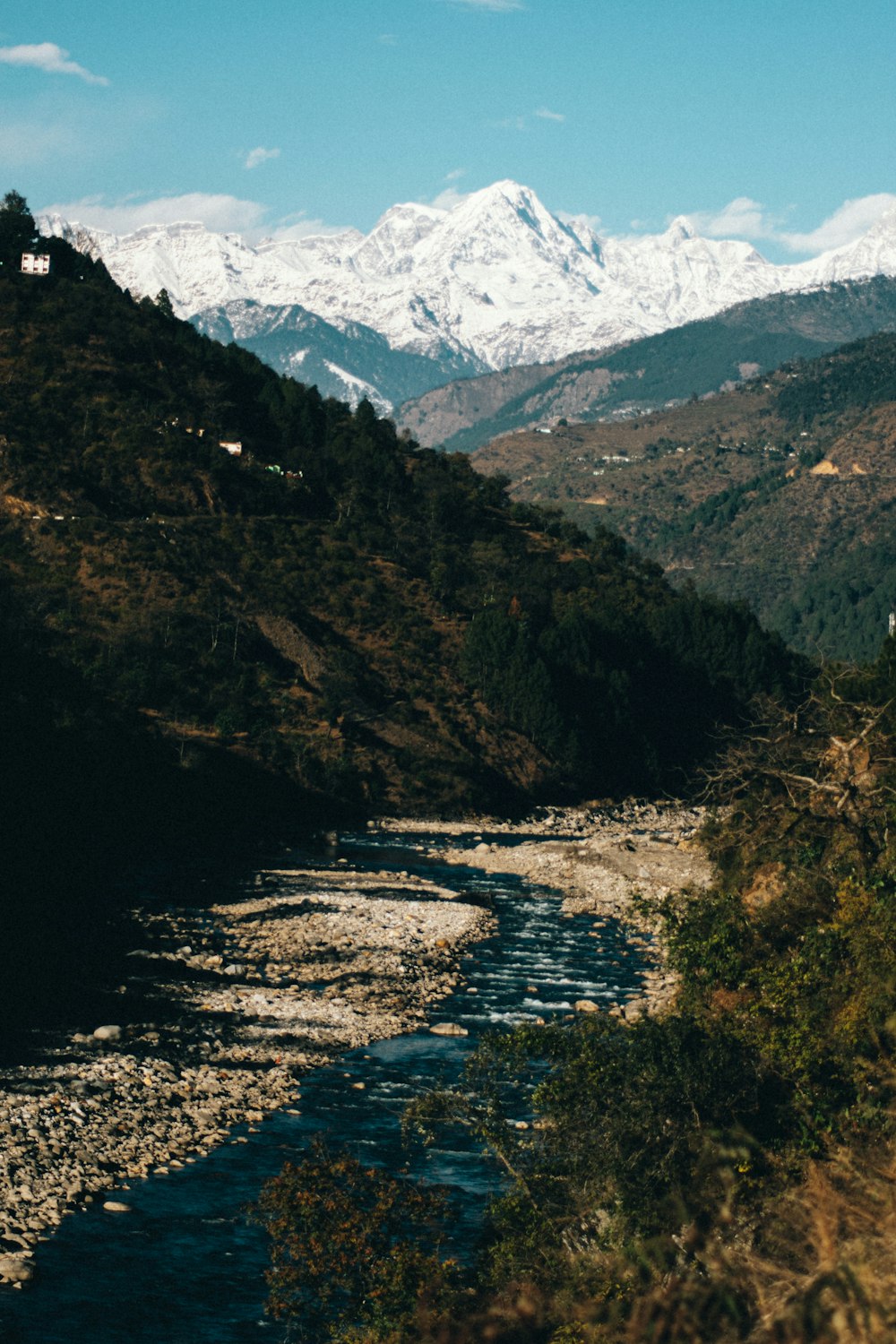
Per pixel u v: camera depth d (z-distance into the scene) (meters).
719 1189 21.81
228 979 49.66
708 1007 30.23
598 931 63.09
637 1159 23.06
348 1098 35.22
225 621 127.25
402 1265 21.03
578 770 130.00
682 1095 24.03
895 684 62.25
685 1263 19.41
